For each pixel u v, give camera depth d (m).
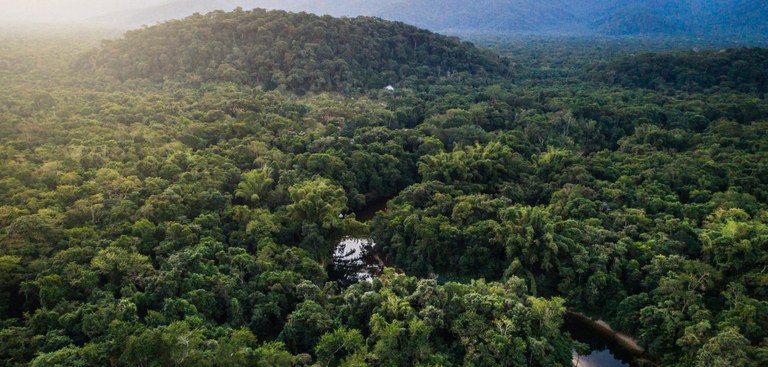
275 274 63.50
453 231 77.31
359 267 85.31
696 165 100.56
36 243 62.47
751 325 54.59
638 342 62.69
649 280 66.00
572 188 90.88
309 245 76.88
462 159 101.69
